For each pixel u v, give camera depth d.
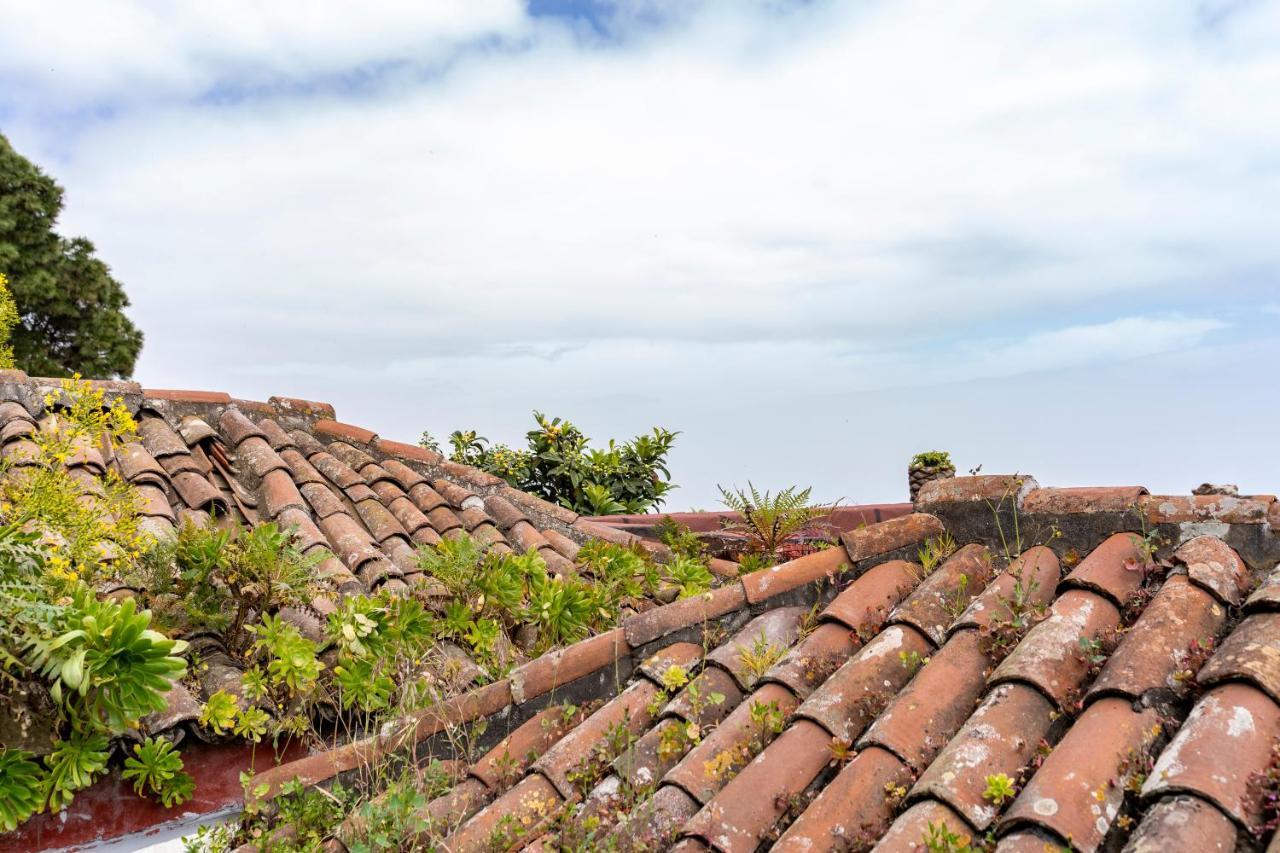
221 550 4.98
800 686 3.64
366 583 5.92
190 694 4.41
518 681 4.14
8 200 22.77
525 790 3.65
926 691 3.35
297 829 3.72
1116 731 2.89
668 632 4.20
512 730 4.09
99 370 23.98
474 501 7.85
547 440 11.89
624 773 3.55
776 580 4.21
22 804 3.66
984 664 3.46
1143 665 3.08
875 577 4.04
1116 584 3.54
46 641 3.63
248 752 4.39
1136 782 2.75
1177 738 2.79
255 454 7.24
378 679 4.55
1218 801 2.54
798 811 3.14
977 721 3.11
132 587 4.89
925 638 3.70
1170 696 3.00
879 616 3.87
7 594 3.64
